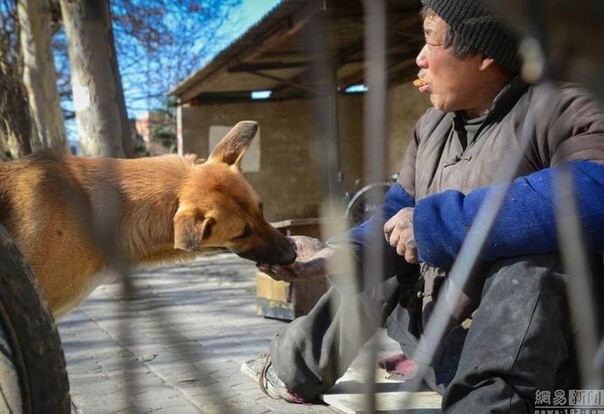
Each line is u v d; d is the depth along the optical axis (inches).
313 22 40.3
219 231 131.5
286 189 706.8
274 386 129.1
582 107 81.4
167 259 134.7
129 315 67.2
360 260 87.2
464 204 89.3
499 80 96.6
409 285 109.2
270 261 131.5
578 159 80.4
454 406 86.4
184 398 131.6
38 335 73.7
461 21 92.2
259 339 191.9
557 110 83.1
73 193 119.6
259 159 701.3
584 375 76.2
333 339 117.0
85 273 120.8
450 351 99.7
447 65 97.5
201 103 704.4
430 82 101.5
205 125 704.4
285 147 708.0
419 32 332.5
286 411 122.6
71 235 117.9
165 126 1074.1
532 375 82.3
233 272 354.0
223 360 165.8
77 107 228.5
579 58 31.4
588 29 30.3
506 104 95.0
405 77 471.2
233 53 485.1
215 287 302.2
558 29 31.1
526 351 82.8
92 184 122.8
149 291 68.3
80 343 193.3
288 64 512.7
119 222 125.5
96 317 231.6
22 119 352.5
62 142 386.0
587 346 76.9
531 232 83.1
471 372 84.9
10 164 124.0
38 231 115.8
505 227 84.7
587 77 31.9
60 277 117.4
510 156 89.9
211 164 141.3
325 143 44.5
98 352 181.2
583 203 77.0
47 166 121.0
